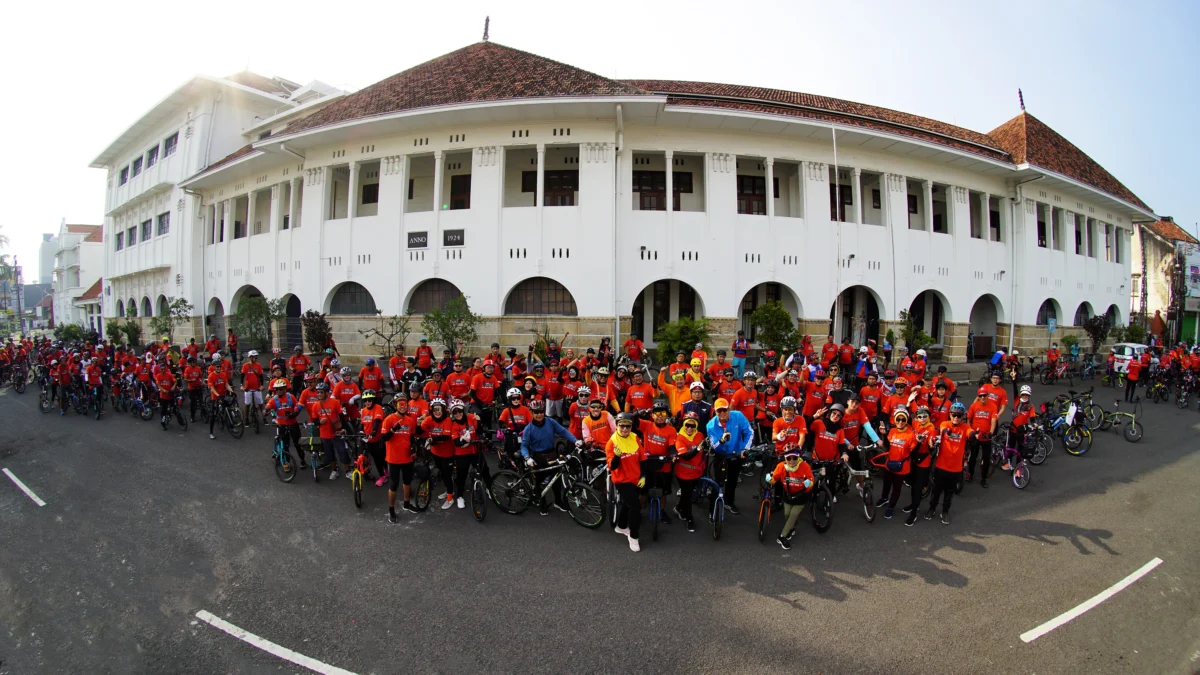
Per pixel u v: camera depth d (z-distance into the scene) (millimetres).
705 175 18141
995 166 21375
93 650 4395
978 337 24141
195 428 12461
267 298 21672
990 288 22391
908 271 20391
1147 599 5207
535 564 5887
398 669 4125
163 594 5262
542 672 4082
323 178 19531
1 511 7449
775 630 4645
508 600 5133
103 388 14125
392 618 4832
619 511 6691
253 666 4188
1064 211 25250
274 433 11906
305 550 6227
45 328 60125
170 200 27703
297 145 19422
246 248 23016
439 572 5699
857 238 19562
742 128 18031
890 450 7234
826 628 4680
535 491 7312
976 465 9523
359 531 6777
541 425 7355
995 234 24391
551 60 19141
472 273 17656
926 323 24016
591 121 17250
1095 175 26219
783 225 18656
